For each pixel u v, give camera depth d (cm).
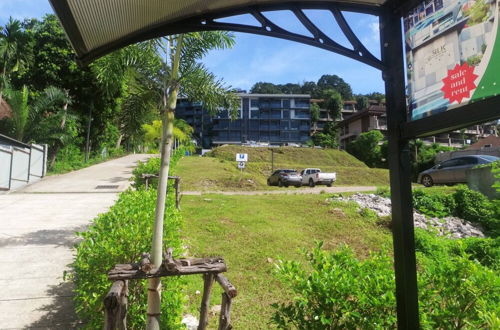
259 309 480
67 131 2402
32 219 907
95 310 338
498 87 186
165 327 333
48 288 505
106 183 1742
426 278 284
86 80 2878
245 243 751
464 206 1217
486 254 543
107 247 338
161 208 297
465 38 208
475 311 250
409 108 252
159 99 381
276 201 1248
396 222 250
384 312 258
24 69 2634
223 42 396
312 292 261
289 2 280
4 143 1591
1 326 413
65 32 231
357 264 302
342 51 280
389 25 268
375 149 5553
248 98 8300
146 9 245
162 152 316
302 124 8406
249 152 4669
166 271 262
